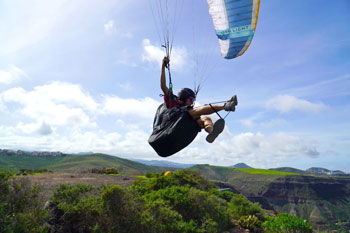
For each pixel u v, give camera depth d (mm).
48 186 15781
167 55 4297
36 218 8664
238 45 6066
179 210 14828
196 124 3801
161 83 4277
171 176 19859
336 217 180500
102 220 10070
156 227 10727
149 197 15258
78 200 11219
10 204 8812
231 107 3338
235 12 5535
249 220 16875
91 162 184125
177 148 3844
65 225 9484
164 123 3906
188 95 4059
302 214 186250
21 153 182625
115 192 10500
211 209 15227
